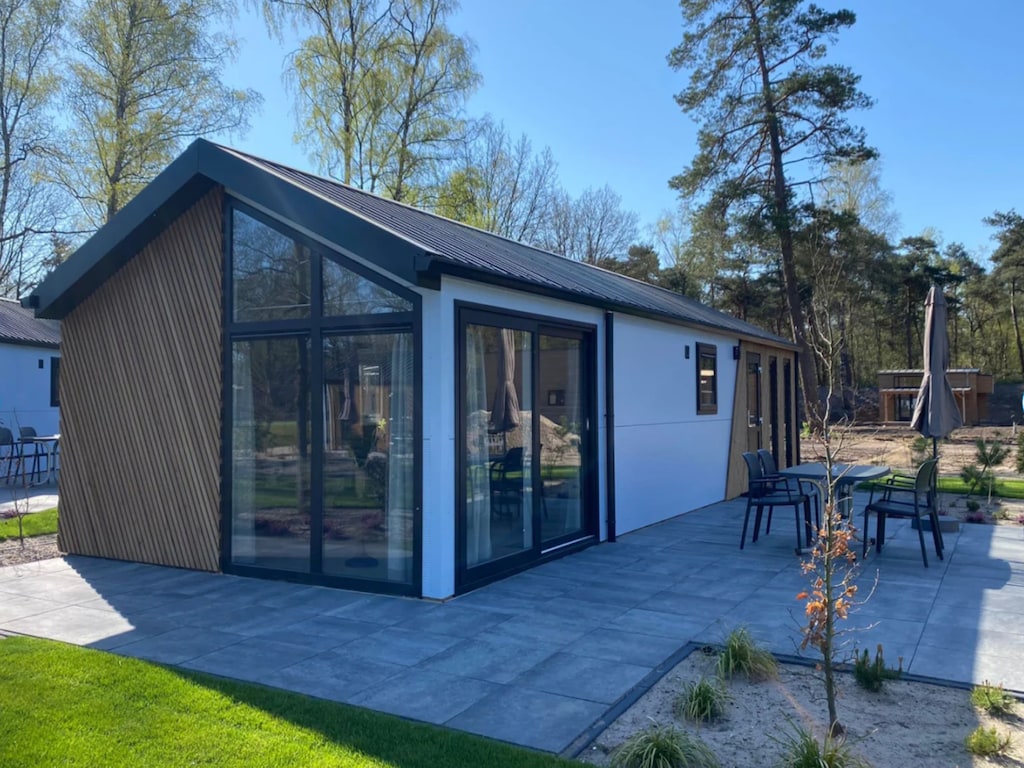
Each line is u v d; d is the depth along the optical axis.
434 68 20.25
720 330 11.38
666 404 10.05
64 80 18.89
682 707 3.75
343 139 19.66
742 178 22.19
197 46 19.16
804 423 22.53
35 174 19.19
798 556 7.58
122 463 7.48
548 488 7.45
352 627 5.23
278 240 6.63
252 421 6.82
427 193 20.55
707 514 10.50
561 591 6.20
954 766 3.19
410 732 3.48
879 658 4.04
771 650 4.71
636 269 32.75
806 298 24.91
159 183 6.80
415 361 5.95
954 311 39.75
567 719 3.70
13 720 3.63
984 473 11.02
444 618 5.43
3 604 5.88
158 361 7.29
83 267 7.18
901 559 7.32
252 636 5.05
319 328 6.41
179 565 7.16
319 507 6.44
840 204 33.44
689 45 21.78
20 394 16.09
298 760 3.20
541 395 7.34
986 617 5.36
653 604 5.80
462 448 6.07
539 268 7.87
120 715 3.68
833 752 3.02
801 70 20.98
